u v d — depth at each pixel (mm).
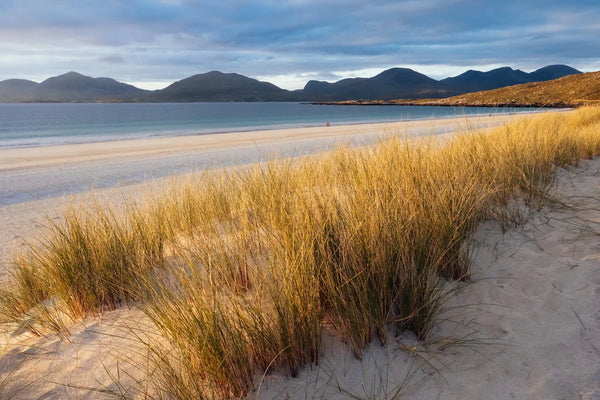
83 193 7812
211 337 1689
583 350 1865
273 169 4301
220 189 4426
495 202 3801
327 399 1683
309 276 1995
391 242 2229
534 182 4312
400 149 4223
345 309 1983
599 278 2408
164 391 1735
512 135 5680
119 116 78000
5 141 24344
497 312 2236
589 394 1603
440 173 3900
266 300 2049
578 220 3334
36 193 8078
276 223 2564
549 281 2467
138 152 15352
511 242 3074
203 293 1994
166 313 1929
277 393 1732
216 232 2770
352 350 1956
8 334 2418
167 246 3186
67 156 14469
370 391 1720
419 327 2057
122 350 2068
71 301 2504
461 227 2910
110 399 1751
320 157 5270
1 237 5215
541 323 2109
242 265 2416
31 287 2900
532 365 1830
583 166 5578
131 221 3240
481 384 1747
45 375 1956
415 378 1798
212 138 22047
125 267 2688
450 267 2602
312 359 1907
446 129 12570
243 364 1771
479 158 4574
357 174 3834
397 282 2191
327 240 2217
